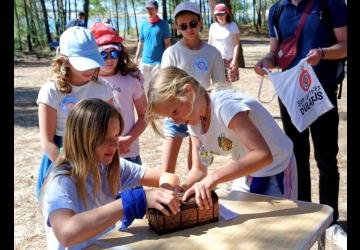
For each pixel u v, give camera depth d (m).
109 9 32.72
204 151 2.12
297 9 2.78
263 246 1.47
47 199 1.60
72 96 2.33
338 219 3.15
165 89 1.80
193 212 1.64
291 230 1.59
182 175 4.20
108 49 2.69
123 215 1.56
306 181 2.88
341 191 3.67
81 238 1.49
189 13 3.24
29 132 6.14
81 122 1.65
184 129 3.10
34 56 19.08
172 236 1.58
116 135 1.71
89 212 1.54
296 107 2.70
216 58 3.40
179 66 3.32
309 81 2.63
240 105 1.85
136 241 1.55
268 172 2.13
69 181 1.65
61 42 2.36
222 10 6.62
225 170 1.70
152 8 6.07
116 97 2.73
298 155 2.87
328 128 2.79
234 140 1.94
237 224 1.66
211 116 1.95
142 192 1.61
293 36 2.81
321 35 2.72
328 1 2.67
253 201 1.90
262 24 36.12
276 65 2.96
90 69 2.26
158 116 1.87
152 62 6.14
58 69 2.32
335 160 2.85
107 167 1.82
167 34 6.11
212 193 1.70
